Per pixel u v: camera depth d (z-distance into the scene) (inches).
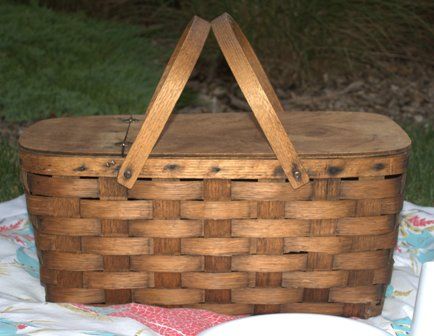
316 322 40.9
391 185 51.4
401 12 148.0
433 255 65.1
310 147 51.2
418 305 37.0
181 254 52.6
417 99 142.8
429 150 106.3
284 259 52.6
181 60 48.1
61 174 50.8
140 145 49.0
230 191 50.7
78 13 168.7
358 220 51.8
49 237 52.9
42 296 56.9
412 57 154.3
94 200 51.5
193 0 151.8
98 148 51.5
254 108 48.4
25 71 133.8
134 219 51.7
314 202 51.0
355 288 53.9
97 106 123.7
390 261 54.4
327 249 52.4
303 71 146.3
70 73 135.9
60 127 57.2
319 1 142.3
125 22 171.2
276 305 54.4
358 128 56.6
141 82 139.6
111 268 53.3
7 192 88.5
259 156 50.1
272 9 143.8
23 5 163.9
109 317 50.7
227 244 52.0
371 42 152.0
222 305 54.4
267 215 51.3
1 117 119.8
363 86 146.7
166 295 54.0
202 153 49.9
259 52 147.8
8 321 48.9
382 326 53.5
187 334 50.6
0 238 64.5
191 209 51.1
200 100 137.7
